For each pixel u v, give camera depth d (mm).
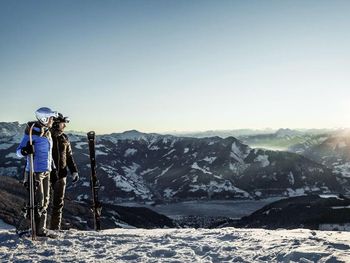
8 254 4723
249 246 4516
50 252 4781
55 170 6934
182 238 5438
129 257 4363
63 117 6996
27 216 5801
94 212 7316
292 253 3795
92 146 7445
